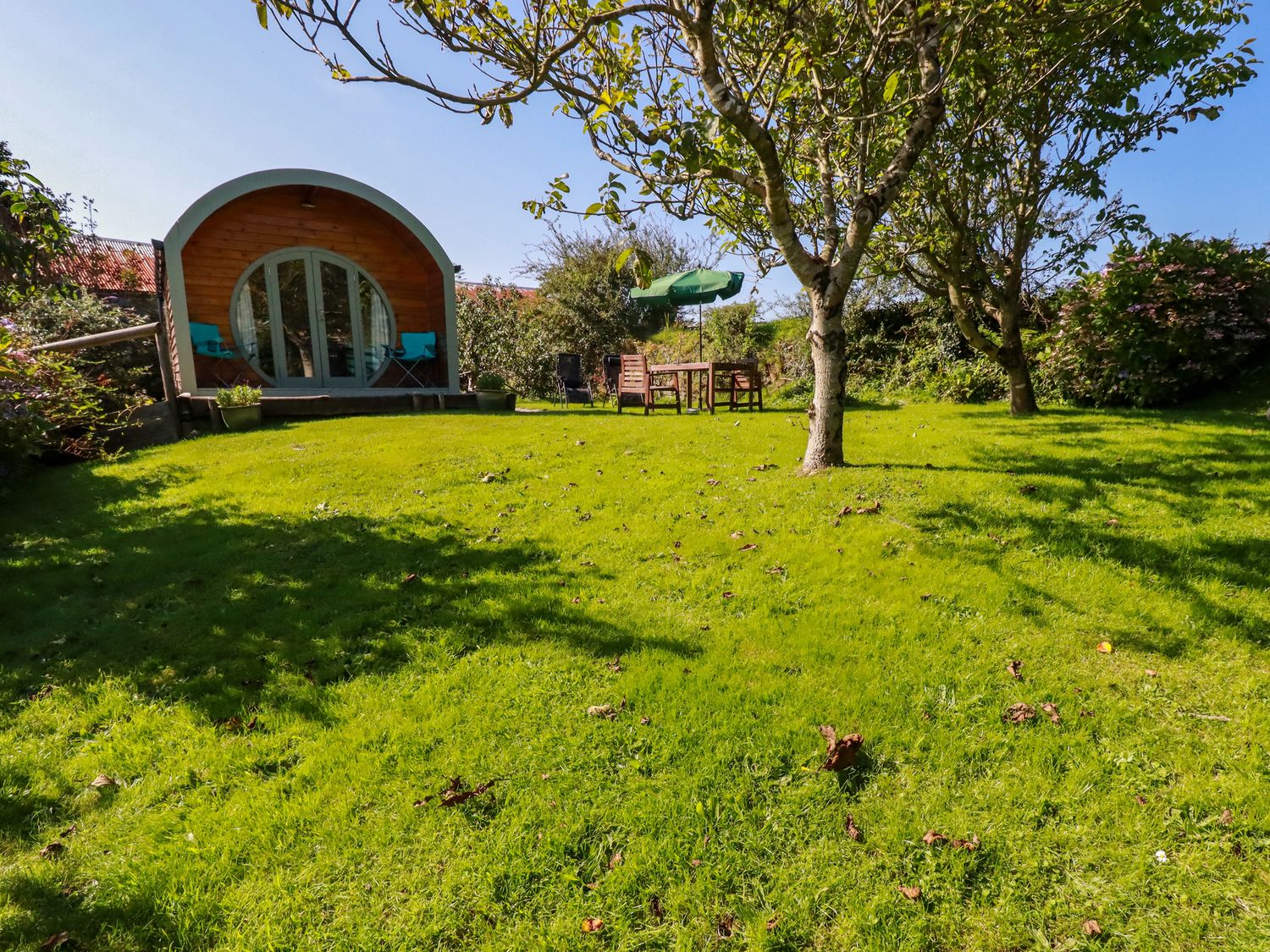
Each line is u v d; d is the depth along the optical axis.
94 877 2.03
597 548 4.61
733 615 3.58
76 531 5.41
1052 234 9.23
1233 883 1.91
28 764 2.58
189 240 11.80
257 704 2.89
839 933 1.79
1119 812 2.16
